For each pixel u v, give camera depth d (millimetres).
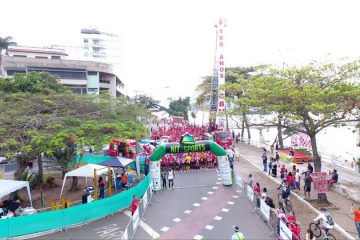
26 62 65312
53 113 26547
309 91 22641
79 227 20109
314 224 18484
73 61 68875
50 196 26922
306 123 25703
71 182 31016
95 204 21125
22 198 25469
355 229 19422
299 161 36812
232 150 38781
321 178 23531
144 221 20891
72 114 28562
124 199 23172
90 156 33062
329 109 21891
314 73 24828
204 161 35625
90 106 30312
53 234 19125
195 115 88750
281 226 17375
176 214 22078
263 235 18531
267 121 27344
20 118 24250
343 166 36750
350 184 28906
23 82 35125
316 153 25312
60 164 27906
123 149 32344
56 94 31000
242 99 26297
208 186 28656
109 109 31031
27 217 18594
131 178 28844
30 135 22062
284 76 25688
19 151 22812
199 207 23391
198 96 63469
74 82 68938
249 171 34062
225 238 18312
